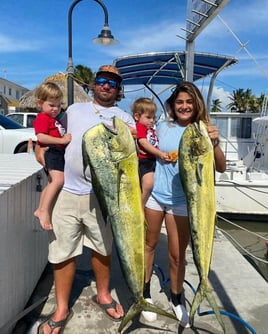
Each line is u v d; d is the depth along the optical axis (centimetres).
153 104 345
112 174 239
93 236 303
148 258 324
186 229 300
